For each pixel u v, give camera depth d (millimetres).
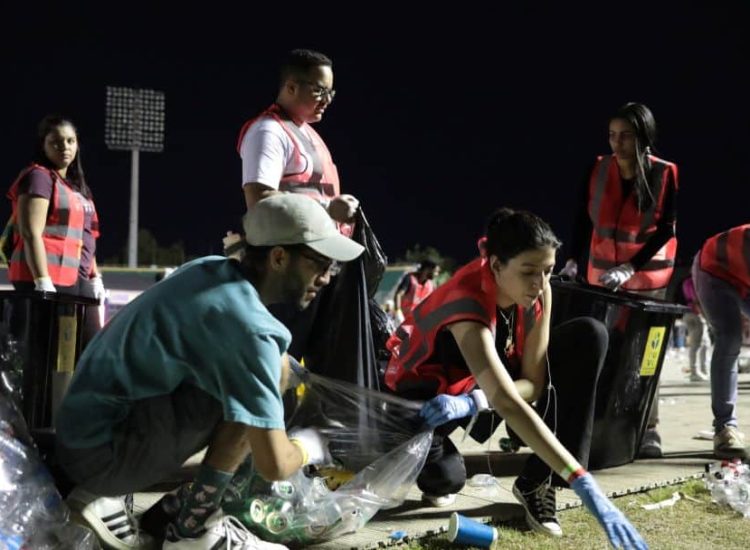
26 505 2291
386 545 2773
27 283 3994
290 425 2988
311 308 3393
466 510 3197
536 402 3234
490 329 2867
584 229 4848
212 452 2432
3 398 2459
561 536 2965
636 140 4500
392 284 18297
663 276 4723
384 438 3012
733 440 4344
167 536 2482
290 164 3570
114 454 2416
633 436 4074
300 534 2729
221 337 2297
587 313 3877
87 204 4176
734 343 4441
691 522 3184
